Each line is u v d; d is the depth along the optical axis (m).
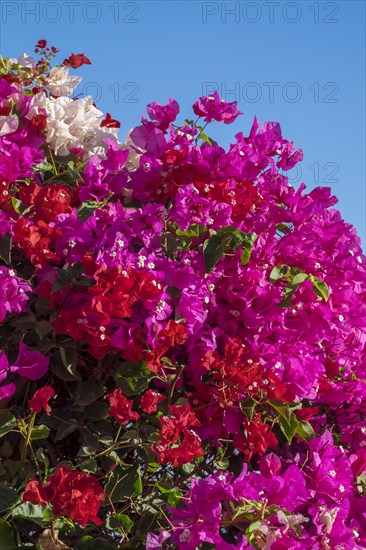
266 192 2.94
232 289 2.54
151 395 2.26
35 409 2.13
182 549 2.07
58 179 2.90
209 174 2.75
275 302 2.51
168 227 2.59
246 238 2.46
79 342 2.42
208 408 2.41
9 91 2.87
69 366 2.34
